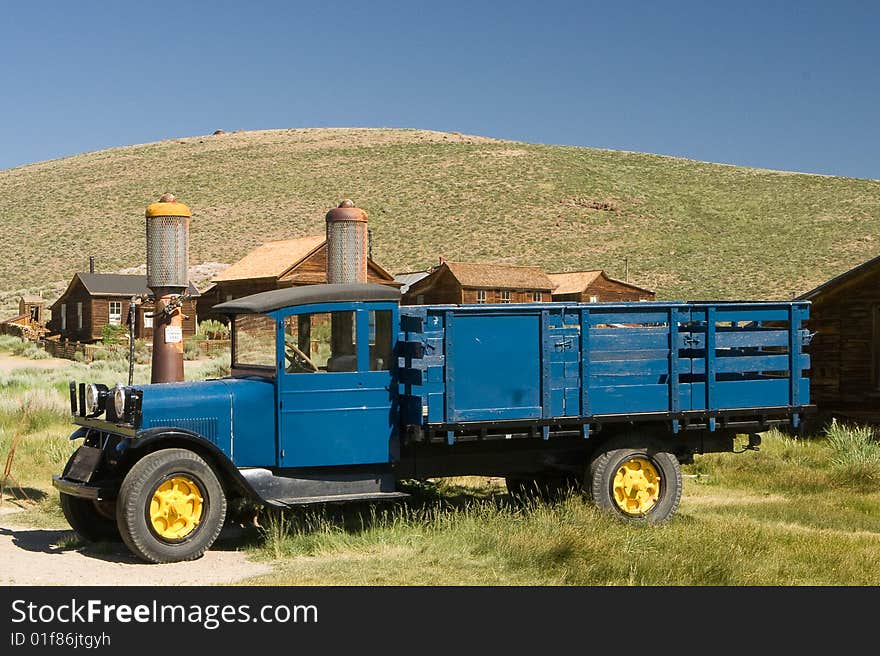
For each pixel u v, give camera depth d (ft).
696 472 49.11
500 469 35.47
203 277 262.67
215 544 32.14
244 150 501.97
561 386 34.14
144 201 399.65
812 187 410.11
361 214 50.75
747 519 36.86
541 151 475.31
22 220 376.27
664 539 30.55
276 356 31.99
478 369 33.04
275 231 362.53
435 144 492.13
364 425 32.81
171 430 29.86
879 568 28.91
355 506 35.94
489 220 366.84
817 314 68.03
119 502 29.04
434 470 34.60
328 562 28.68
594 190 398.83
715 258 320.70
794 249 321.32
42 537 33.88
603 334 34.78
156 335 46.14
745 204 392.47
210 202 400.67
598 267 314.96
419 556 29.25
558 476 38.27
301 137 548.72
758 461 50.31
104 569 28.35
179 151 510.58
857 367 66.54
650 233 354.95
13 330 210.18
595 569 27.12
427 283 231.30
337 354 32.78
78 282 190.29
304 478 32.37
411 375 32.53
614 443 35.55
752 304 36.76
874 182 410.93
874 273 65.72
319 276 199.41
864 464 47.75
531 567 27.61
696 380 36.11
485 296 225.97
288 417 32.07
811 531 34.88
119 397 30.35
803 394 37.60
